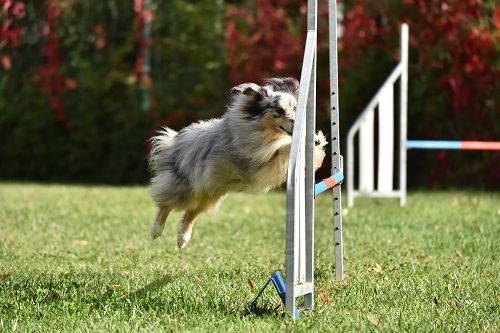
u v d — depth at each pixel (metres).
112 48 19.66
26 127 19.48
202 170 7.15
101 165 19.45
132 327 5.14
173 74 19.12
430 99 16.70
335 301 6.00
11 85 19.61
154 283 6.62
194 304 5.78
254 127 6.80
